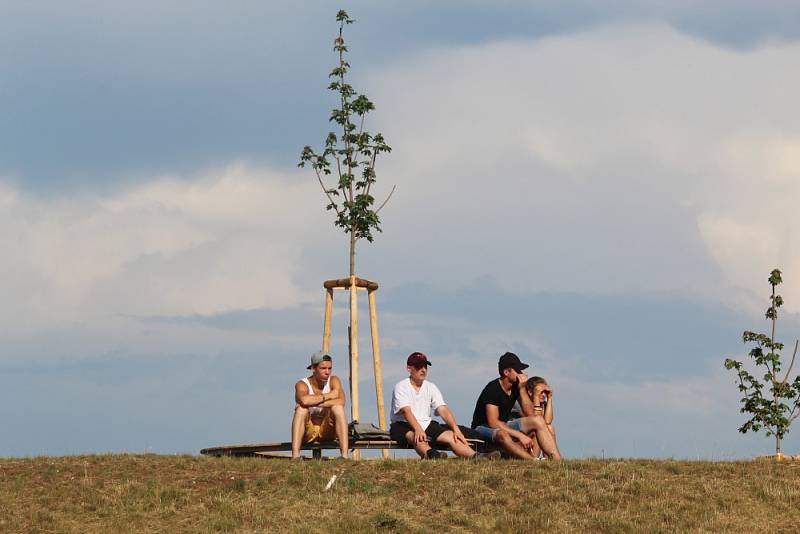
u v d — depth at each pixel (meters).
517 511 55.50
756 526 54.56
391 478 59.38
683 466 62.41
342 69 86.00
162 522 53.91
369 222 82.62
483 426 66.19
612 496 57.16
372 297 83.00
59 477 59.53
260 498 56.72
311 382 65.12
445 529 53.50
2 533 52.47
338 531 52.72
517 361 66.25
